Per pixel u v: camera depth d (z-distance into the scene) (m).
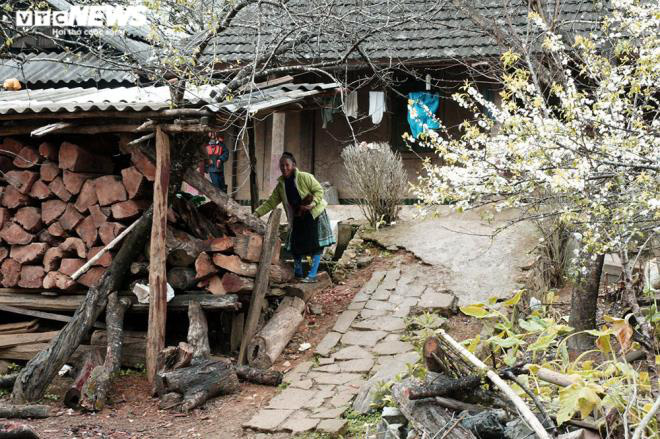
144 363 7.93
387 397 5.80
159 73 7.46
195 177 8.08
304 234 9.14
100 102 7.68
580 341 7.24
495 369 5.31
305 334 8.30
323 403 6.72
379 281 9.35
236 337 8.21
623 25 5.34
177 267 8.07
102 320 8.46
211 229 8.62
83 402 6.87
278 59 9.14
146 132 7.80
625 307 7.54
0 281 8.55
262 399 7.01
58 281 8.09
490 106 6.23
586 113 5.37
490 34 7.91
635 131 5.24
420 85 13.80
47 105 7.59
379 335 7.96
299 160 14.77
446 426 4.69
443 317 8.34
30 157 8.24
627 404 4.41
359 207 12.45
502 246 9.67
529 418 4.29
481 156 5.67
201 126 7.22
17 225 8.30
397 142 14.31
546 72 6.86
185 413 6.79
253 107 7.44
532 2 7.29
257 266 8.02
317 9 8.32
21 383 7.16
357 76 13.05
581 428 4.61
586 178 5.02
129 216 7.85
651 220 5.04
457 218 11.05
